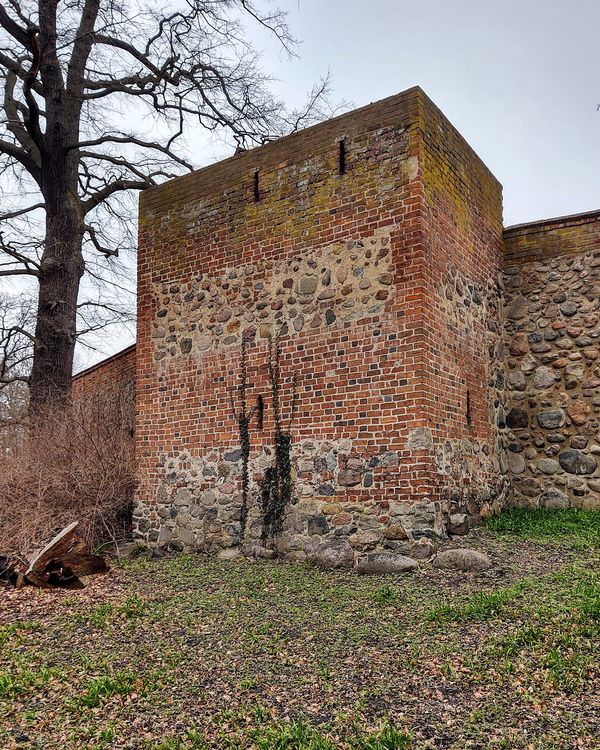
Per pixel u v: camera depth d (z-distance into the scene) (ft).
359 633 16.49
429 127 25.76
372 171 25.82
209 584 22.86
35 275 46.60
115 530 33.71
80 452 36.42
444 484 24.43
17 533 30.73
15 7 43.80
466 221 28.91
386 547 23.59
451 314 26.55
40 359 46.21
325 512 25.44
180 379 31.32
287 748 11.56
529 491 31.14
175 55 53.78
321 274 26.86
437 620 16.72
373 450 24.50
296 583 21.67
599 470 29.71
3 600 22.57
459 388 26.73
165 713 13.16
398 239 24.82
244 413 28.63
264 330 28.43
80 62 50.80
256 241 29.22
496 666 13.98
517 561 21.38
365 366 25.11
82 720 13.09
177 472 30.81
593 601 16.35
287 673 14.62
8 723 13.14
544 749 11.08
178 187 32.65
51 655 16.71
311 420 26.40
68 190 48.47
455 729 11.89
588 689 12.78
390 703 12.96
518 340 32.45
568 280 31.58
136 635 17.89
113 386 45.37
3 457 38.55
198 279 31.30
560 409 31.01
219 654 15.99
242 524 27.96
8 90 50.60
